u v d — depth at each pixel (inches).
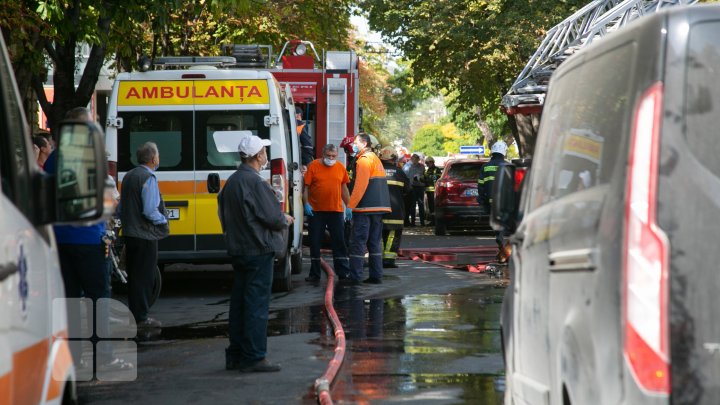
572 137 240.5
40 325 191.5
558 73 274.5
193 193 708.0
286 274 736.3
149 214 543.5
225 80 714.2
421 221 1796.3
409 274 866.1
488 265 895.1
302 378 435.8
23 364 177.6
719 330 185.0
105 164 191.6
